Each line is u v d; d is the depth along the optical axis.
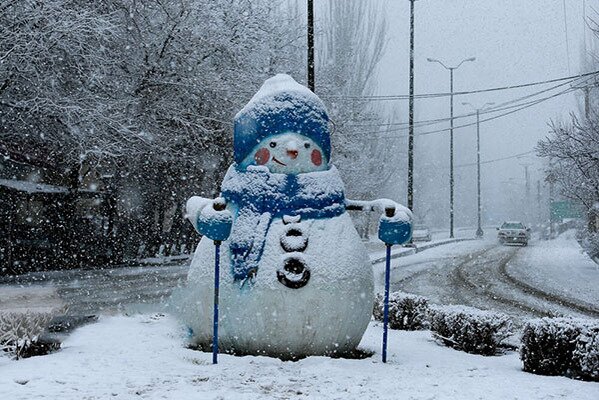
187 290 9.19
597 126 22.03
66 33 21.91
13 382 6.84
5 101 22.84
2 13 20.95
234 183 9.02
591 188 23.50
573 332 8.09
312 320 8.30
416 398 6.57
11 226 23.78
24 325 8.32
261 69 32.78
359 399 6.49
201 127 29.02
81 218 29.73
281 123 8.97
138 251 33.72
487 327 9.78
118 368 7.66
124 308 15.35
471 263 30.38
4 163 25.78
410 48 36.41
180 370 7.63
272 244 8.47
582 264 29.62
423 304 12.25
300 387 6.93
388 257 8.84
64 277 23.02
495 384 7.33
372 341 10.45
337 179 9.10
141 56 27.89
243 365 7.96
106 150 24.70
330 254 8.48
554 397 6.76
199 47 28.98
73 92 24.88
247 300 8.36
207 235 8.24
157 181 32.88
